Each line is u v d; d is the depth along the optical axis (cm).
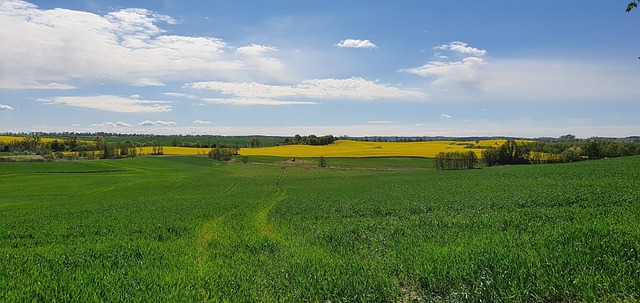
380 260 1039
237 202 3462
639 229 1109
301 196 3941
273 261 1129
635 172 3909
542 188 2942
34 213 3094
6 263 1188
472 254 966
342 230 1598
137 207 3244
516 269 829
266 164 11469
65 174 8275
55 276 1002
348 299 785
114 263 1190
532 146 10481
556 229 1197
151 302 795
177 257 1234
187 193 5341
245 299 817
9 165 8881
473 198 2611
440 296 788
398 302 781
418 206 2364
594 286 717
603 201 2008
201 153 14750
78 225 2159
